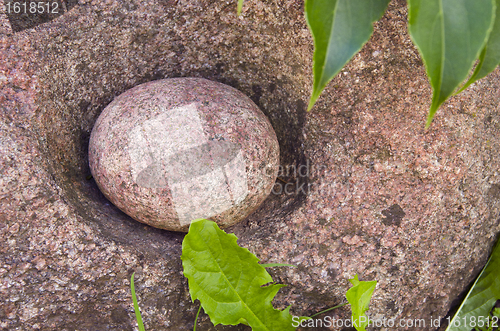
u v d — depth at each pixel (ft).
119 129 1.33
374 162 1.38
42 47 1.34
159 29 1.45
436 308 1.44
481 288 1.49
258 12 1.43
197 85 1.41
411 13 1.01
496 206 1.45
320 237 1.38
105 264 1.31
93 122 1.48
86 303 1.32
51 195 1.30
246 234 1.43
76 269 1.30
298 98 1.49
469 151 1.39
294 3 1.40
